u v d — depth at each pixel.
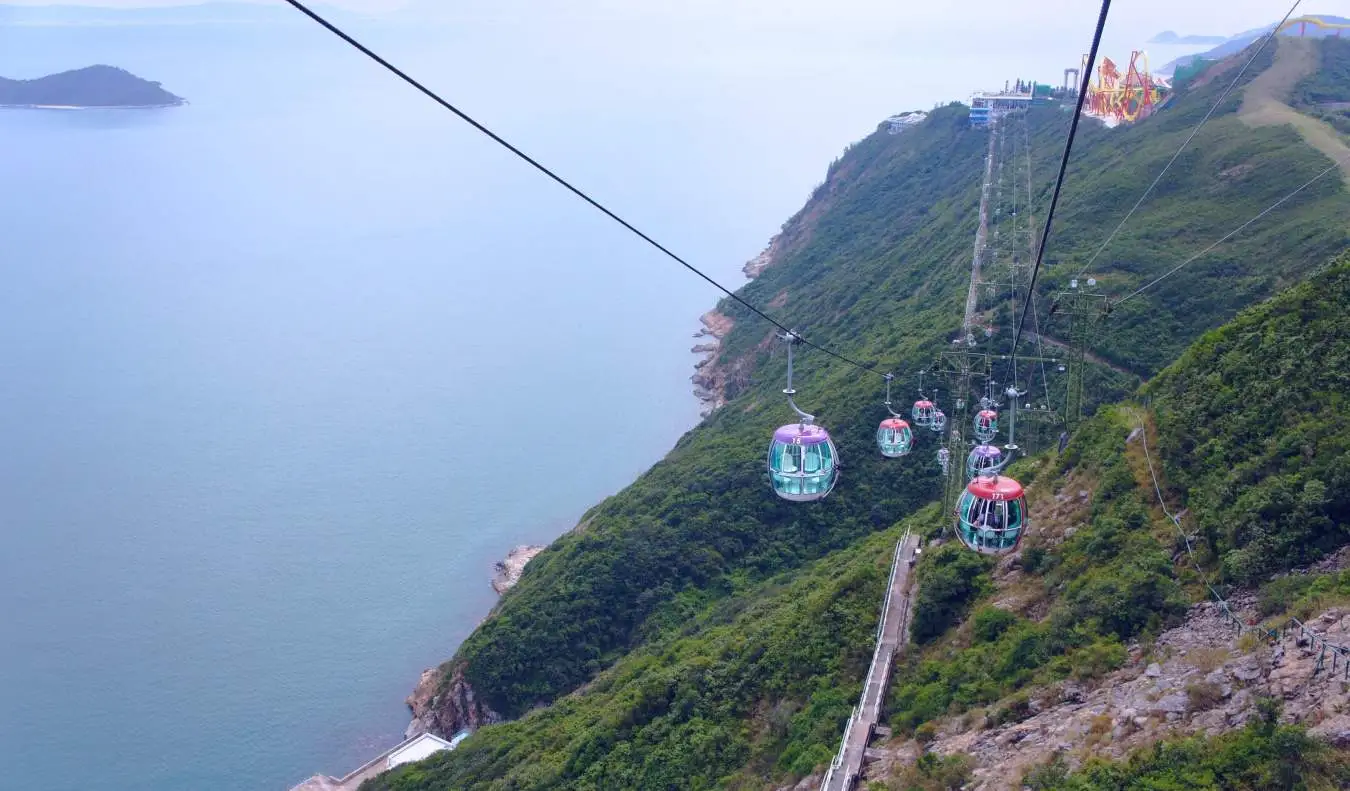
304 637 80.62
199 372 152.00
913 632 32.22
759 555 62.12
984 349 60.94
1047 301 61.28
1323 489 23.27
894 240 116.94
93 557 95.88
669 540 64.06
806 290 124.56
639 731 37.00
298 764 65.44
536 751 42.25
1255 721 17.42
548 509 103.31
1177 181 70.31
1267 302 32.03
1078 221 71.50
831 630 34.91
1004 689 25.62
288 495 108.69
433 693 65.94
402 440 123.81
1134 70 110.75
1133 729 19.92
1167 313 55.78
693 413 124.75
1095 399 52.09
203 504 107.38
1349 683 16.97
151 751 67.44
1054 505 33.53
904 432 39.34
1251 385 29.05
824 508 61.84
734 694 35.69
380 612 84.31
